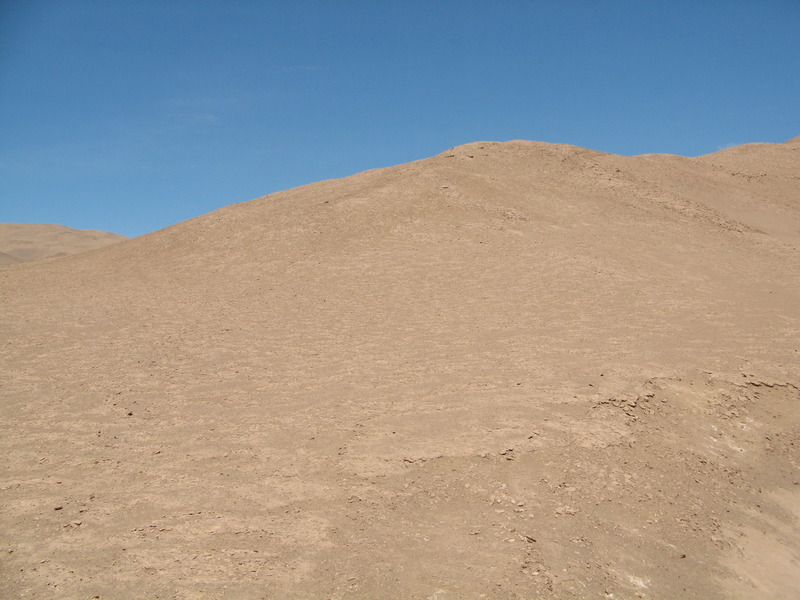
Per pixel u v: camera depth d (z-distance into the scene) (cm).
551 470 838
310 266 1988
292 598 563
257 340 1411
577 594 607
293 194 2862
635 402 1063
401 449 878
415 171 2839
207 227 2516
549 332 1433
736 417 1091
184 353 1322
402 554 644
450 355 1296
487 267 1925
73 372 1201
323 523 692
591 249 2103
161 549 630
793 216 3134
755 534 791
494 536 685
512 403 1038
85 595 550
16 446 877
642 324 1490
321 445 897
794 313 1617
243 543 647
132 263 2256
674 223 2555
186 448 885
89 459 843
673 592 648
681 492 849
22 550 618
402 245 2119
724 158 4166
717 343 1377
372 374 1195
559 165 3125
